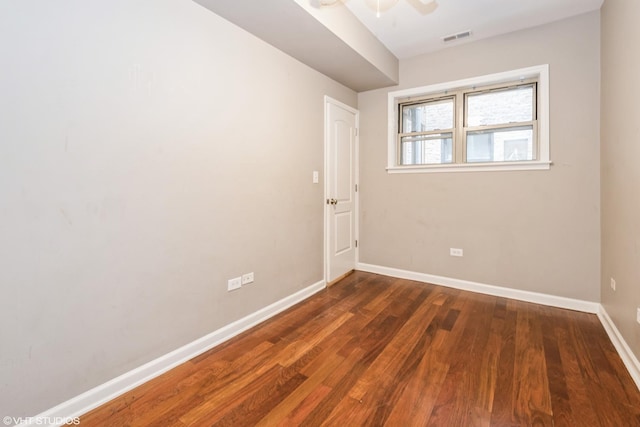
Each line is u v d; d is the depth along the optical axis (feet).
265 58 8.21
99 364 5.15
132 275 5.56
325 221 10.97
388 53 10.79
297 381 5.71
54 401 4.66
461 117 10.82
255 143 8.00
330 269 11.27
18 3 4.18
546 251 9.36
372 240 12.77
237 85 7.44
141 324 5.72
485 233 10.31
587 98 8.63
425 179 11.39
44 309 4.53
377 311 8.93
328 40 8.14
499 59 9.84
